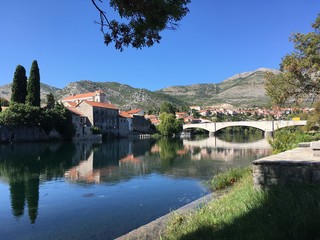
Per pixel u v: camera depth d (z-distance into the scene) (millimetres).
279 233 6191
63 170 34062
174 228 9820
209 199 14383
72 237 13359
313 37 22000
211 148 66188
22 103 84438
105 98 152500
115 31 6926
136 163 39969
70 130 94250
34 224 15305
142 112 173875
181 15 6555
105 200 19906
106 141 99188
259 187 9742
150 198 20156
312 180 8984
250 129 196500
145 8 6301
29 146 68562
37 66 86938
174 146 73938
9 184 26141
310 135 30578
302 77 22625
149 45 7199
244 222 7438
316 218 6309
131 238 9992
